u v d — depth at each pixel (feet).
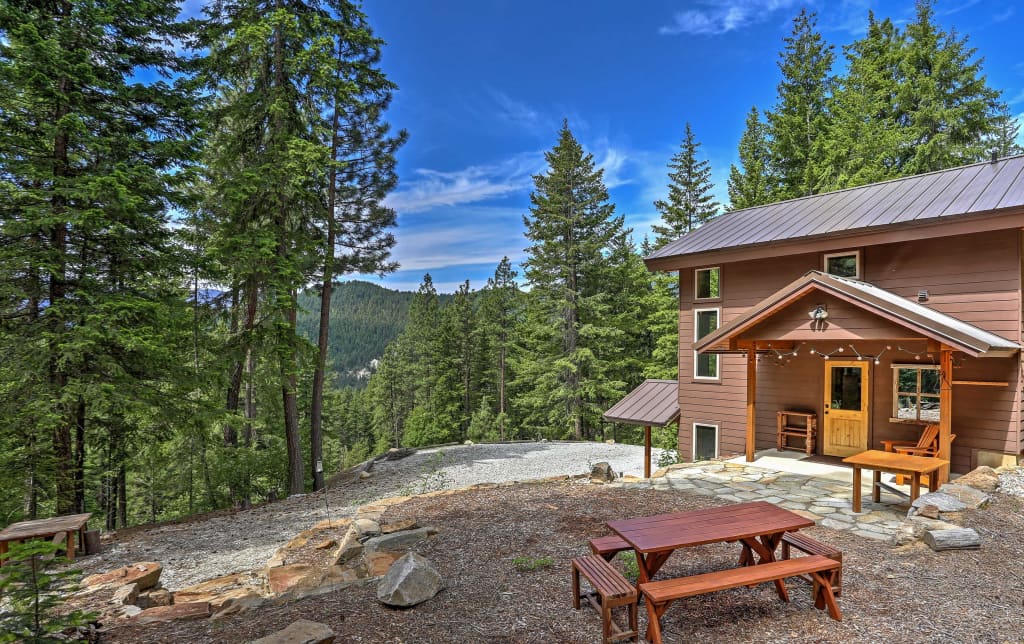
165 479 50.31
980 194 31.94
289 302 44.11
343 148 55.31
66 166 32.04
